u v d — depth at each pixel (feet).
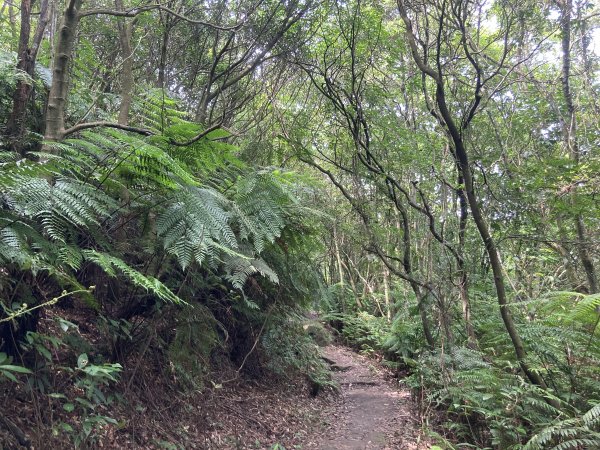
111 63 23.41
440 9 19.67
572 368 17.99
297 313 23.52
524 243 23.34
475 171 22.44
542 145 26.30
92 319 14.42
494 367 19.16
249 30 25.32
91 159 10.22
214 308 18.76
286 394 23.54
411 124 25.52
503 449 15.90
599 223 21.06
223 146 11.46
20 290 9.45
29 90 13.01
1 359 8.46
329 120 26.03
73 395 11.55
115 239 11.73
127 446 12.00
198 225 9.82
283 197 13.53
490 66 24.48
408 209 26.43
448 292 21.99
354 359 37.99
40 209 7.61
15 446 9.16
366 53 24.08
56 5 19.26
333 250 39.78
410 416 22.66
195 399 16.24
